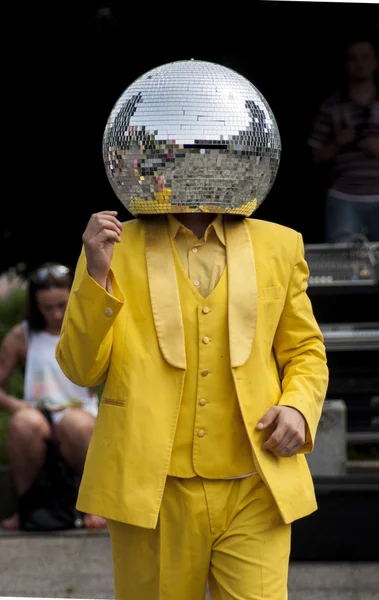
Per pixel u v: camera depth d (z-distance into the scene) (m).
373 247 10.60
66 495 10.05
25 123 14.84
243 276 5.13
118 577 5.25
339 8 14.45
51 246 15.44
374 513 8.99
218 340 5.08
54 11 14.30
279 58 14.87
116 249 5.20
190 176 5.04
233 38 14.72
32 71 14.61
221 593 5.12
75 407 10.24
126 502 4.93
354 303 11.48
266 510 5.12
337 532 9.01
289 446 5.07
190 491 5.05
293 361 5.33
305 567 8.87
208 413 5.06
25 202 15.13
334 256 10.50
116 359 5.07
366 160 12.70
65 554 9.23
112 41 14.53
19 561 9.05
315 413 5.19
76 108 14.84
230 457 5.07
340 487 8.95
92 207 15.23
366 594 8.16
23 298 17.91
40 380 10.28
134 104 5.07
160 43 14.62
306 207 15.20
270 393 5.16
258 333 5.12
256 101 5.15
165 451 4.96
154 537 5.10
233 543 5.07
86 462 5.12
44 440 10.00
